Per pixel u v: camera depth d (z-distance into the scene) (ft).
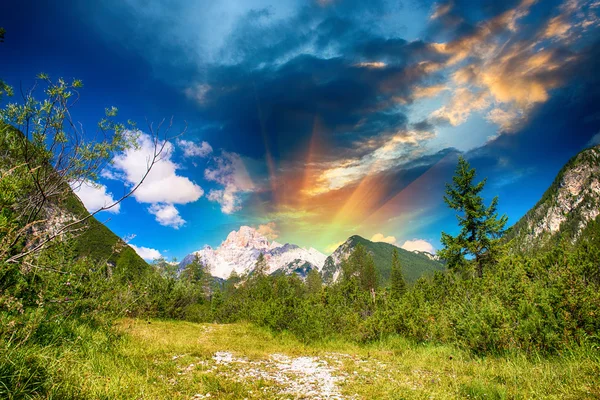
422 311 45.11
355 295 70.28
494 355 27.68
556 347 24.11
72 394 12.94
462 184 81.41
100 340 25.13
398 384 21.27
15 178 14.24
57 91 16.25
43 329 19.56
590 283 27.27
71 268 24.43
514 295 31.60
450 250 78.13
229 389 19.42
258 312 64.44
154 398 15.71
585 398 14.33
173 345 32.81
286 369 27.48
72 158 16.61
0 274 14.98
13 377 11.89
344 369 27.37
